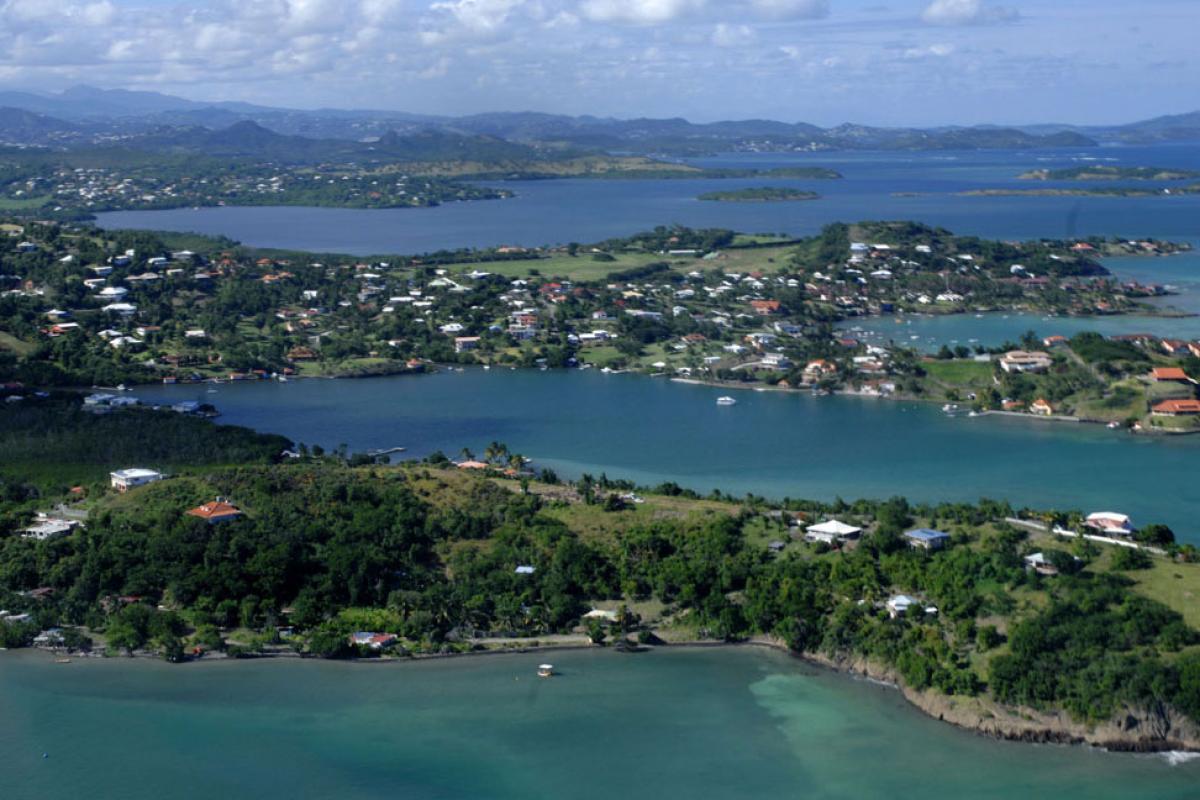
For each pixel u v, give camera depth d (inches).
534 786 6560.0
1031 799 6343.5
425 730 7140.8
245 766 6791.3
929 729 7062.0
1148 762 6673.2
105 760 6855.3
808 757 6786.4
